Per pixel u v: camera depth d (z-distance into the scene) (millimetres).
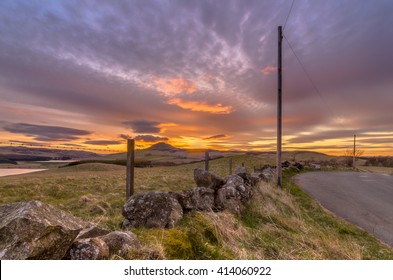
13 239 2709
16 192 12867
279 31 16688
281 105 16328
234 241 5594
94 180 18984
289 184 17031
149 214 5578
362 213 10953
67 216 3529
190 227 5406
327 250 6094
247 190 9664
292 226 7797
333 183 20172
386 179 25188
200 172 8812
